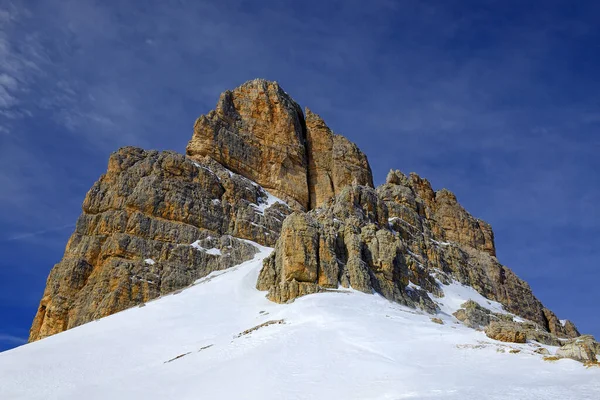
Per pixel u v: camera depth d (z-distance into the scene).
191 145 135.00
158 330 66.38
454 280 113.25
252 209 119.94
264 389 37.47
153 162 113.88
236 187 122.75
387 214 114.69
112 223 101.50
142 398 40.53
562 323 133.75
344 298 67.88
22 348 63.66
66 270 94.94
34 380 50.97
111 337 64.88
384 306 68.00
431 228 126.06
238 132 144.25
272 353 45.78
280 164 144.62
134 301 88.50
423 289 95.12
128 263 94.06
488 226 142.88
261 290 79.19
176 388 41.56
